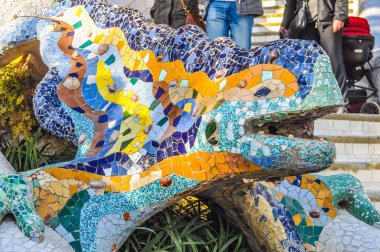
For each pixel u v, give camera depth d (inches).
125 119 183.8
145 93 183.6
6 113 221.3
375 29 373.1
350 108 341.1
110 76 193.6
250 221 185.2
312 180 210.7
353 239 203.0
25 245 160.2
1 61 224.4
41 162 208.2
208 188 168.4
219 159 158.6
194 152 163.3
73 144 215.6
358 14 381.7
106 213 171.8
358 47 334.3
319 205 208.4
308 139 150.8
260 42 407.8
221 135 156.9
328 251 203.9
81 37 205.5
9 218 166.6
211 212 198.4
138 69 188.4
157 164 169.9
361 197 213.9
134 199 171.2
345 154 277.1
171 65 180.7
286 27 314.7
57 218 169.8
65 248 165.9
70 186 172.9
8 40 218.7
